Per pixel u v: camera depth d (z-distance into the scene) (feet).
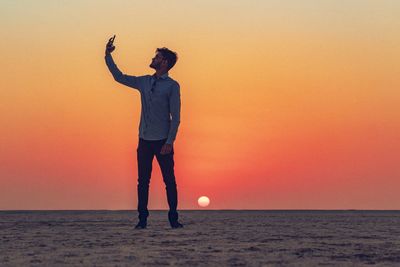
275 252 17.08
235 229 27.40
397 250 17.84
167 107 27.22
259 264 14.52
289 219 42.88
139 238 21.58
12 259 15.46
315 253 16.92
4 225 31.22
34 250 17.53
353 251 17.51
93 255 16.22
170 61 27.20
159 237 22.08
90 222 35.29
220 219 42.47
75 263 14.64
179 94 27.20
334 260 15.40
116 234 23.68
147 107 27.17
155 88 27.04
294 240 21.11
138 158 27.55
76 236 22.66
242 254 16.55
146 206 27.78
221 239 21.29
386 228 29.07
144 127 27.30
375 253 17.01
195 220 40.01
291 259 15.52
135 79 27.48
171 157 27.55
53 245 19.01
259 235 23.36
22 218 45.83
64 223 33.88
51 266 14.15
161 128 27.25
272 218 45.75
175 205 28.07
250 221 38.01
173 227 28.19
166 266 14.12
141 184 27.63
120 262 14.79
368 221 38.52
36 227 29.04
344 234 24.40
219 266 14.15
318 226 30.91
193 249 17.76
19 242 20.17
